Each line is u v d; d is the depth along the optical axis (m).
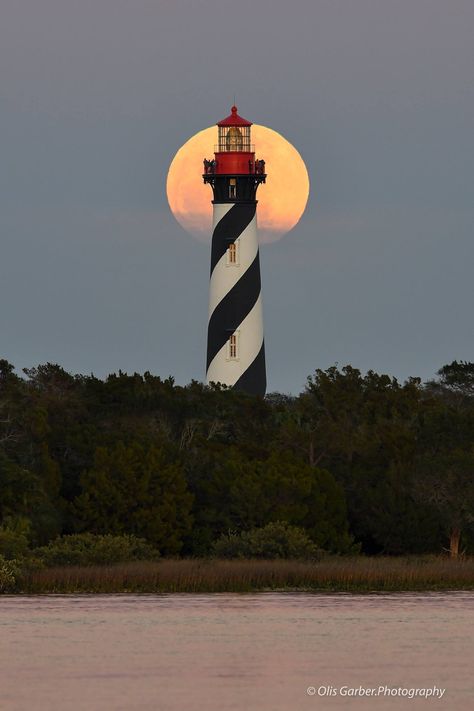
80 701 191.50
